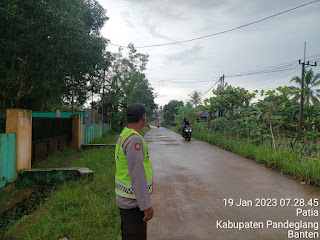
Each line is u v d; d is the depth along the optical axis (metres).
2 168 4.71
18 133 5.22
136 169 1.74
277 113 12.30
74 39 10.41
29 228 3.10
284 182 5.60
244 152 9.41
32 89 11.84
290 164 6.50
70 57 11.05
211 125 18.00
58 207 3.80
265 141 9.99
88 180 5.23
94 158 7.78
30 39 9.34
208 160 8.63
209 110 17.23
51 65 11.02
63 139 9.39
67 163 7.39
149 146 13.36
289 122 17.39
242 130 12.10
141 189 1.74
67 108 21.72
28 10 9.05
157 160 8.73
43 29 9.38
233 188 5.15
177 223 3.47
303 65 16.62
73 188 4.73
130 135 1.85
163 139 18.31
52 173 5.31
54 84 12.51
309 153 6.67
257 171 6.76
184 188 5.18
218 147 12.67
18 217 3.78
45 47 9.86
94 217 3.39
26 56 10.16
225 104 16.23
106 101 22.67
